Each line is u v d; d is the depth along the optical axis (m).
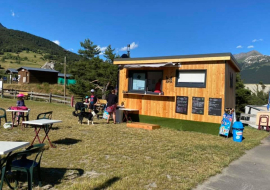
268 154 6.11
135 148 6.01
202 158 5.36
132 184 3.79
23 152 3.27
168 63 9.15
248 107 15.88
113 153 5.46
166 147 6.23
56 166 4.53
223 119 8.12
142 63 10.05
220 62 8.39
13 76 45.41
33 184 3.71
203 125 8.66
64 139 6.68
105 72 20.14
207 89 8.62
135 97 10.43
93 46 29.48
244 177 4.39
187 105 9.03
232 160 5.43
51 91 30.12
